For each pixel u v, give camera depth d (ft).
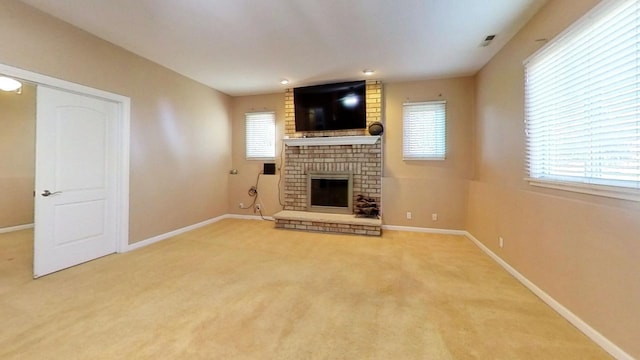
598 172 6.35
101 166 11.23
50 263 9.58
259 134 18.95
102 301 7.64
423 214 15.81
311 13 8.89
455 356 5.57
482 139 13.74
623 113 5.72
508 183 10.76
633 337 5.24
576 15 6.99
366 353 5.64
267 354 5.57
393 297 8.04
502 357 5.55
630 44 5.54
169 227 14.42
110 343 5.86
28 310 7.14
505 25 9.58
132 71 12.11
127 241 12.09
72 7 8.68
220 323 6.64
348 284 8.90
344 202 17.02
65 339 5.96
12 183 15.57
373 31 10.07
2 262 10.59
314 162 17.48
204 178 16.97
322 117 16.72
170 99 14.24
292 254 11.85
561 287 7.17
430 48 11.53
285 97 17.85
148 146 13.06
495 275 9.70
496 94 12.01
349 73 14.66
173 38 10.68
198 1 8.25
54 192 9.70
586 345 5.95
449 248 12.80
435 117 15.74
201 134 16.61
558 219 7.34
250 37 10.58
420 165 16.08
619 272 5.54
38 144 9.28
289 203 18.08
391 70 14.23
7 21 8.23
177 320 6.75
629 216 5.35
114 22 9.53
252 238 14.32
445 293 8.32
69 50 9.72
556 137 7.86
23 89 15.93
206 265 10.48
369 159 16.46
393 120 16.37
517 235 9.44
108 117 11.45
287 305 7.53
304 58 12.62
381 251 12.31
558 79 7.77
